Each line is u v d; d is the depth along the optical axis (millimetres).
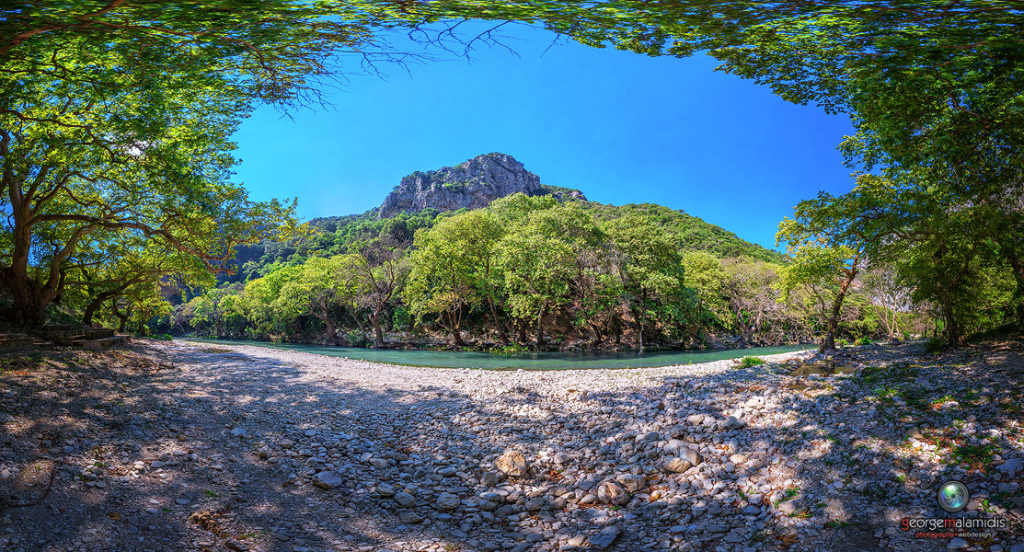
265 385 15523
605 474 9125
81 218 17766
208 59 7012
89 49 6844
